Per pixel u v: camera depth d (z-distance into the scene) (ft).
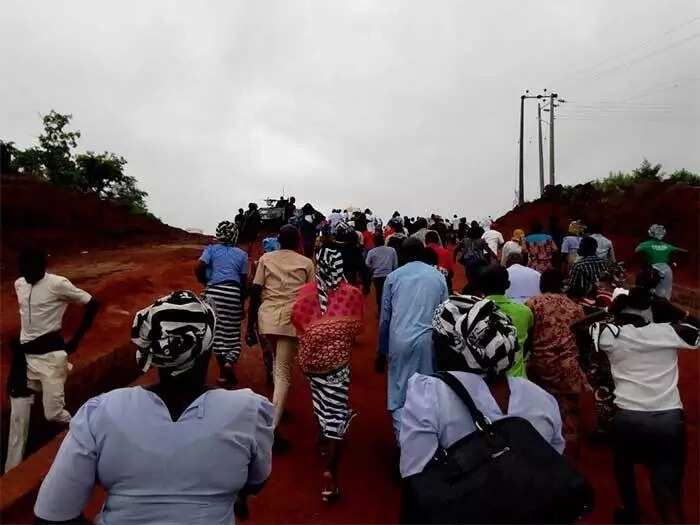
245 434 7.53
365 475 18.16
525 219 111.24
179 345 7.24
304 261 20.02
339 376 15.90
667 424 13.48
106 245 79.30
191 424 7.27
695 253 60.29
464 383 8.43
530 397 8.70
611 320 14.94
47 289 18.21
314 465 18.75
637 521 14.80
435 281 16.52
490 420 8.12
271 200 85.15
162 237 102.42
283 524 15.35
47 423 23.24
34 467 16.34
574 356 16.55
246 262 23.95
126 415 7.17
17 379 18.39
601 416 20.25
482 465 7.59
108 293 43.14
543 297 17.11
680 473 13.69
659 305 14.32
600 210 85.66
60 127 106.93
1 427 21.95
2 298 41.27
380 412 23.47
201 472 7.16
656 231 30.55
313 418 22.74
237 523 15.31
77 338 18.98
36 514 7.11
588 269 25.62
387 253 36.76
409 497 7.82
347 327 15.80
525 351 16.15
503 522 7.33
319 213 71.82
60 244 69.41
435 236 31.76
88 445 7.06
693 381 28.48
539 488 7.40
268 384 26.03
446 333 8.86
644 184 79.87
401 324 16.20
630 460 14.40
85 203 86.94
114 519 7.03
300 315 16.19
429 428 8.09
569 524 7.52
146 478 7.04
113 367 28.91
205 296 23.25
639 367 13.97
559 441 8.76
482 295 16.02
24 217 69.05
